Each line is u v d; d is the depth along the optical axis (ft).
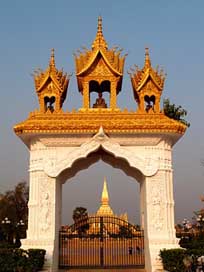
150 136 72.74
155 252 68.39
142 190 77.25
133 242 80.74
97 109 77.30
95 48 80.64
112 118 73.87
